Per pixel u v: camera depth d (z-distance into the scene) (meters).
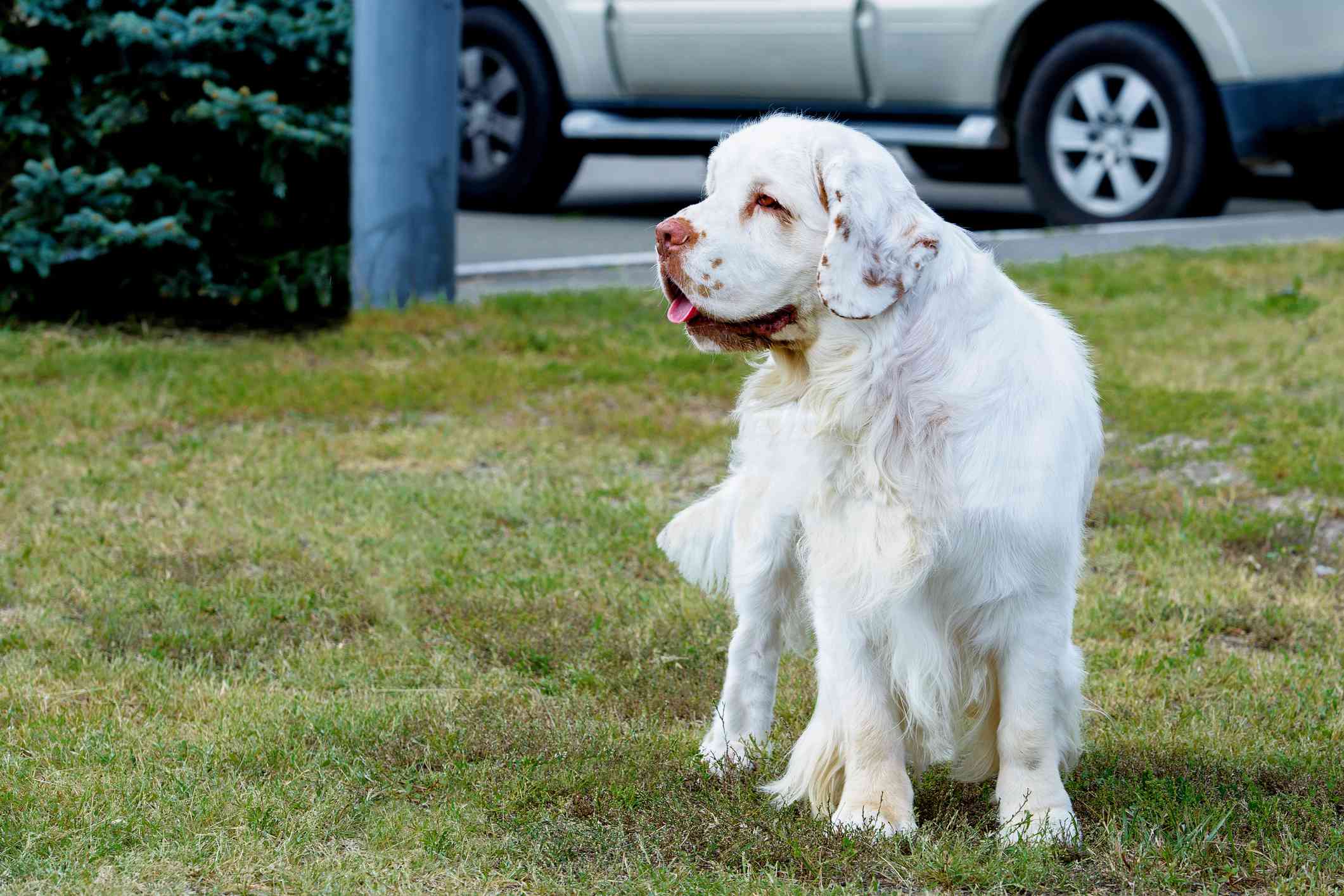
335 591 6.46
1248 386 9.98
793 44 15.22
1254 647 6.12
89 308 11.65
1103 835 4.40
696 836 4.43
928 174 20.20
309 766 4.80
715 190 4.41
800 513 4.64
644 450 8.66
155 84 11.09
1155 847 4.29
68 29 10.86
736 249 4.29
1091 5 14.59
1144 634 6.16
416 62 11.73
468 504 7.59
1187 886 4.16
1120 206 14.84
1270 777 4.81
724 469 8.45
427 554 6.91
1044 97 14.81
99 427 8.79
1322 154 14.55
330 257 11.58
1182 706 5.46
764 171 4.28
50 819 4.37
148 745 4.91
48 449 8.34
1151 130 14.55
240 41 11.13
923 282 4.30
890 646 4.47
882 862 4.24
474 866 4.21
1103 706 5.45
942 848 4.30
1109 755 4.98
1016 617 4.34
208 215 11.27
